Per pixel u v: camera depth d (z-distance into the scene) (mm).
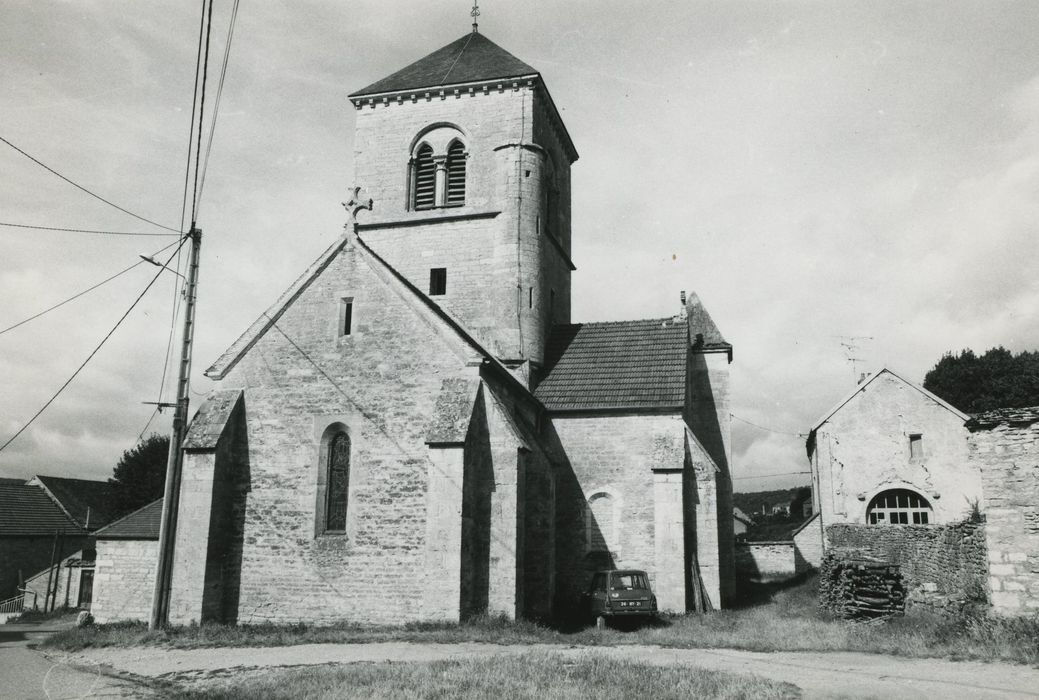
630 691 11609
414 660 14695
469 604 18750
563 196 34375
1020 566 15523
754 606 26938
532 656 14789
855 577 19953
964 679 12484
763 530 61906
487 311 28453
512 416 21984
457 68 31953
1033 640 14328
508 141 29703
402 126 31016
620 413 25328
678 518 23234
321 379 20703
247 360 21219
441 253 29438
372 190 30797
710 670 13250
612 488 24812
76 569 42219
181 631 18156
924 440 35438
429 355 20234
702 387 32312
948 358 53062
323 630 18312
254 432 20672
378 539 19375
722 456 31203
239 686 12477
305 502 20000
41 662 15148
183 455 19828
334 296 21250
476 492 19547
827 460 36625
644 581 21250
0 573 46812
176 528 19359
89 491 59750
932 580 20188
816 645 16156
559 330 30516
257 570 19812
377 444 19953
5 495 51125
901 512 35562
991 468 16078
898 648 15352
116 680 13352
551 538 22641
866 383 36844
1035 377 47719
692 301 34250
